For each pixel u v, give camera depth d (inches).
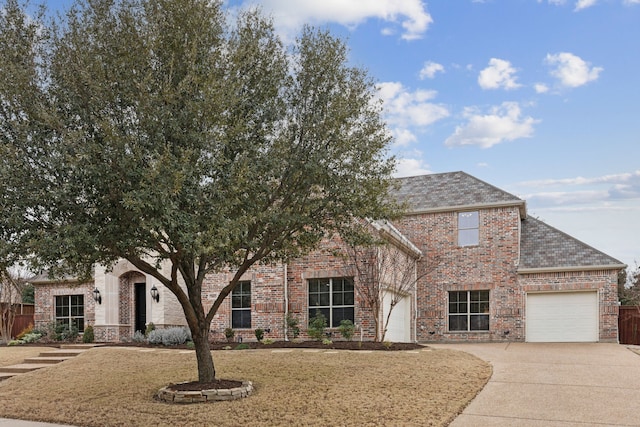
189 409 446.3
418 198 1085.8
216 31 447.2
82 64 397.7
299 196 480.4
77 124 404.8
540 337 966.4
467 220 1029.8
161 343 816.3
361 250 789.9
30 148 395.2
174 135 401.1
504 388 488.7
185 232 381.7
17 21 409.1
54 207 396.5
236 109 444.8
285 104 484.1
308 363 598.5
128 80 404.2
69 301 1091.9
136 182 382.6
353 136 487.5
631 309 1023.0
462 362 605.3
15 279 1257.4
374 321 785.6
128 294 974.4
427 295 1034.1
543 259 984.3
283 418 409.4
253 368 584.7
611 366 603.5
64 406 488.1
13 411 486.9
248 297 882.8
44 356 769.6
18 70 386.0
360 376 528.7
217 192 400.5
